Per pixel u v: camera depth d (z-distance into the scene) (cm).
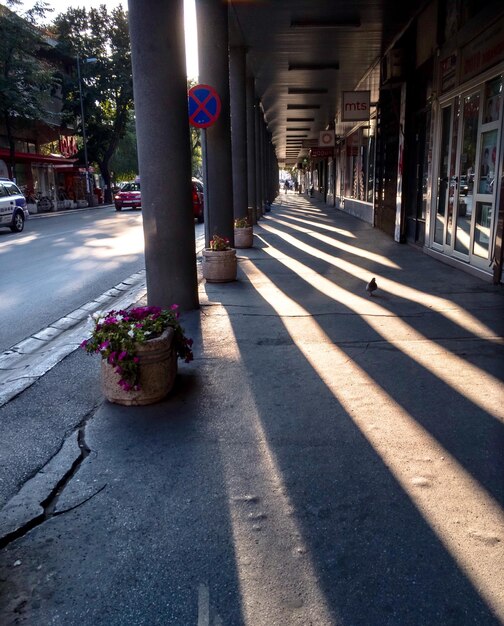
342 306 718
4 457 355
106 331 423
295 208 3347
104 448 362
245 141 1484
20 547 269
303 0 1098
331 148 3300
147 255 689
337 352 536
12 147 3378
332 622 222
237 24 1255
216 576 247
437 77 1089
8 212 1973
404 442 360
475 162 916
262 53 1515
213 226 1175
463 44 944
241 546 266
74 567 255
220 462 341
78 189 5116
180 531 278
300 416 401
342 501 299
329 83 1934
